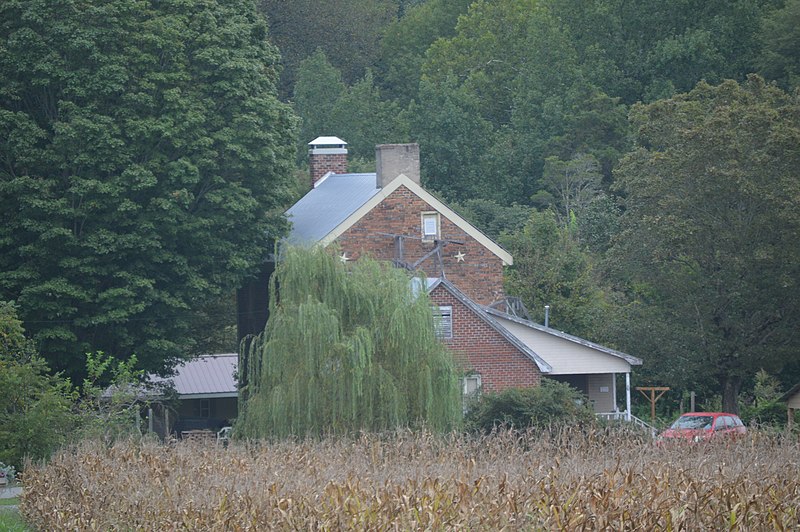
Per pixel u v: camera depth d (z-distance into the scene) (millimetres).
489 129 172750
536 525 36500
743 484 40500
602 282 133000
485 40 195125
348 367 69938
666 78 171875
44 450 71625
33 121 89000
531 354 89688
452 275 105500
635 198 106562
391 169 106500
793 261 97875
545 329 93812
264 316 112938
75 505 49594
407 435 59438
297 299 72875
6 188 86812
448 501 38375
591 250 139500
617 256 107938
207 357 124125
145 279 88438
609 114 164625
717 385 109812
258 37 103750
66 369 90562
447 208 105688
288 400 69875
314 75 181625
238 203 93938
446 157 166500
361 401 69812
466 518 36188
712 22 173875
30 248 86938
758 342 102688
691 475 43344
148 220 89312
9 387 72375
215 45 95812
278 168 99875
